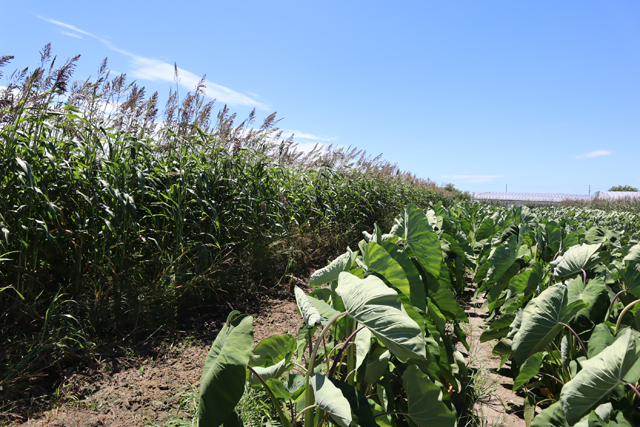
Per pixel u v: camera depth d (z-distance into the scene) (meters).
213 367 1.37
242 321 1.52
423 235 2.69
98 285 3.43
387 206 10.55
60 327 2.89
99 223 3.72
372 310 1.52
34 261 3.12
